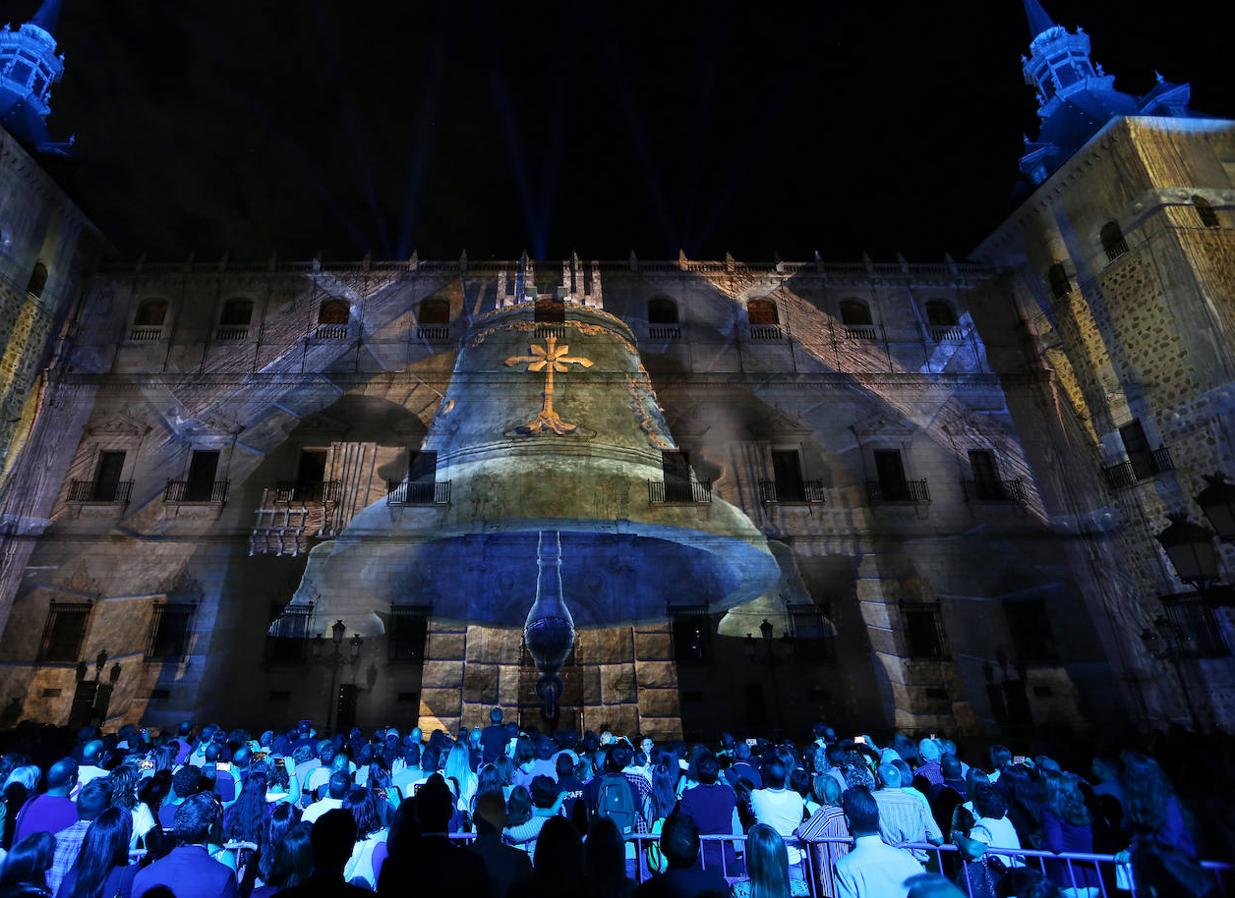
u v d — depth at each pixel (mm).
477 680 18594
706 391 22781
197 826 3939
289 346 22812
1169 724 18094
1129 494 20891
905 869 3656
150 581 19594
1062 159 24594
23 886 3514
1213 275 19344
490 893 3473
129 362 22250
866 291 25078
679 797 7430
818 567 20719
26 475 20250
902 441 22641
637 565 17859
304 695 18578
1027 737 18672
